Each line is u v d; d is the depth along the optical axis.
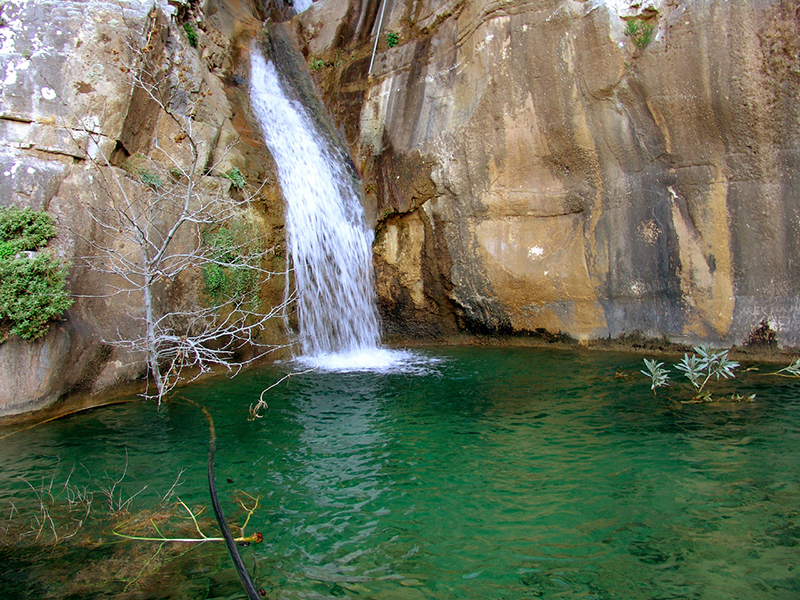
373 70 12.20
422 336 11.48
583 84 8.91
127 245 7.86
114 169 7.93
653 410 6.46
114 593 3.32
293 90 13.16
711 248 8.42
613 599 3.17
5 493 4.75
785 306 7.96
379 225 11.48
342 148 12.35
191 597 3.28
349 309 11.29
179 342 7.72
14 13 7.36
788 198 7.72
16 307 6.29
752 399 6.56
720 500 4.28
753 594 3.15
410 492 4.69
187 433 6.22
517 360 9.35
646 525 3.97
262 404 7.21
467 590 3.32
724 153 8.08
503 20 9.55
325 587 3.39
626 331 9.41
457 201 10.45
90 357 7.17
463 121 10.20
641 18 8.35
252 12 14.75
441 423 6.40
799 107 7.34
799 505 4.15
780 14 7.15
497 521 4.15
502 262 10.27
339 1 13.80
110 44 7.99
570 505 4.34
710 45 7.72
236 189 10.02
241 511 4.41
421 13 11.53
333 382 8.30
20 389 6.46
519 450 5.51
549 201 9.88
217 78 11.56
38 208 6.98
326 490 4.77
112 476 5.11
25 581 3.44
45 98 7.38
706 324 8.61
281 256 10.36
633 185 9.00
